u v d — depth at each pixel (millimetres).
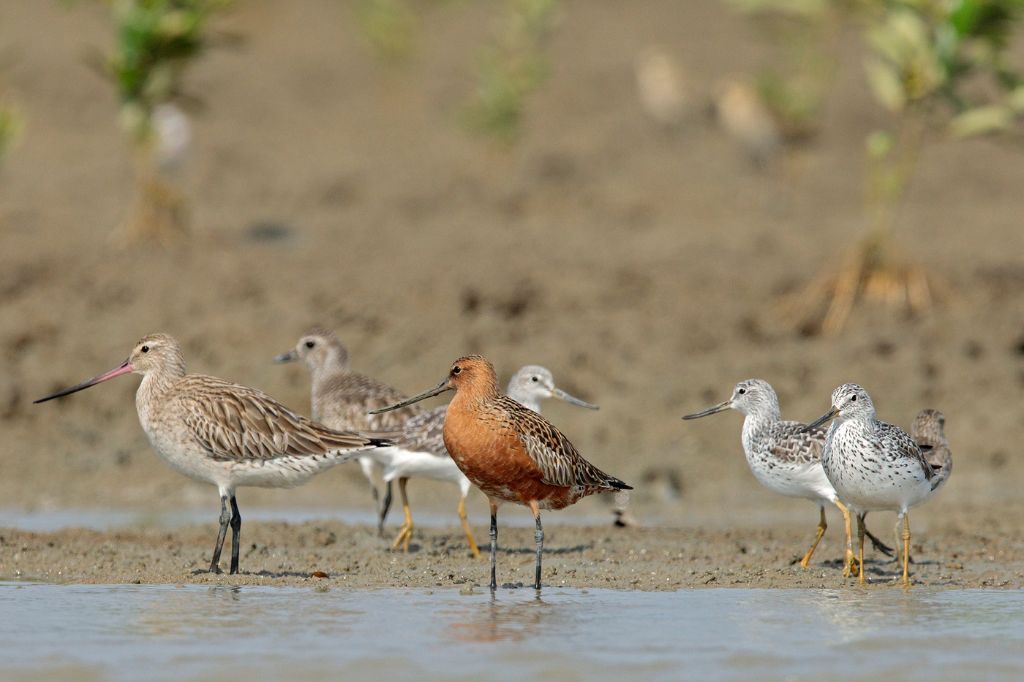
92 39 35531
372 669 8359
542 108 32938
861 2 19922
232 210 24188
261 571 11414
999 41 18406
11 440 16656
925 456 11352
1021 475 16125
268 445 11211
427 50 37531
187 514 14336
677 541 12930
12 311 19031
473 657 8625
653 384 17922
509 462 10727
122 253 20938
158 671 8305
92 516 14148
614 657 8656
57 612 9766
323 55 36875
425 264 20656
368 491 15742
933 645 8992
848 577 11352
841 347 18625
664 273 20594
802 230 23453
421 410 13820
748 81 31672
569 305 19594
